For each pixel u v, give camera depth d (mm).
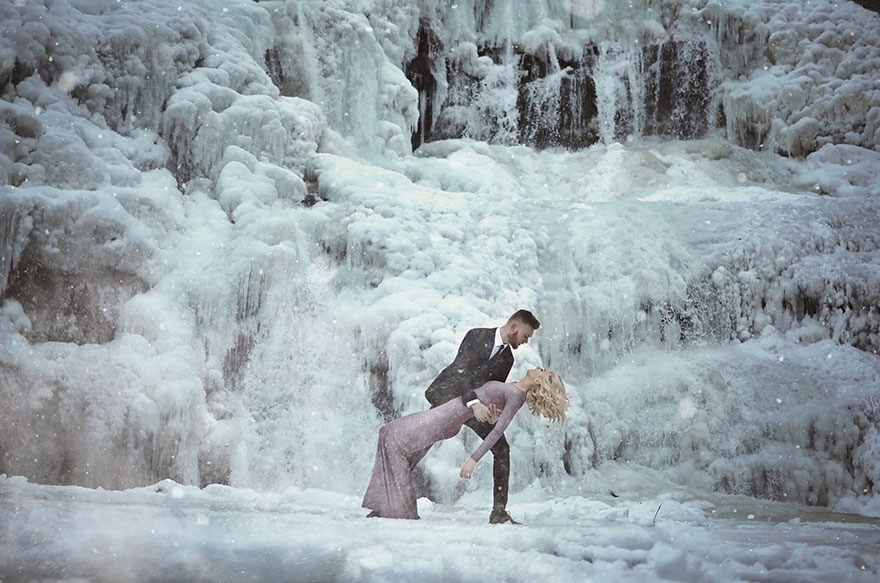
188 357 10180
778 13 18797
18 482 7082
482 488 9820
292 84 15055
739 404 11297
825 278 12625
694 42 18875
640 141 18938
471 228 12562
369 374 10859
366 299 11266
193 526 3994
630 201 13852
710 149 17219
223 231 11508
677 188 15688
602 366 12117
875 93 17875
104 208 10492
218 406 10289
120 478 9570
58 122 11328
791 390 11430
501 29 18844
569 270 12531
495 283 11945
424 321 10641
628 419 11266
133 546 3502
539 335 12078
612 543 4395
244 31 14375
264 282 10992
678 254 12758
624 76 18969
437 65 18500
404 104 16453
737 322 12641
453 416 5977
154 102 12477
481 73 18719
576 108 18891
